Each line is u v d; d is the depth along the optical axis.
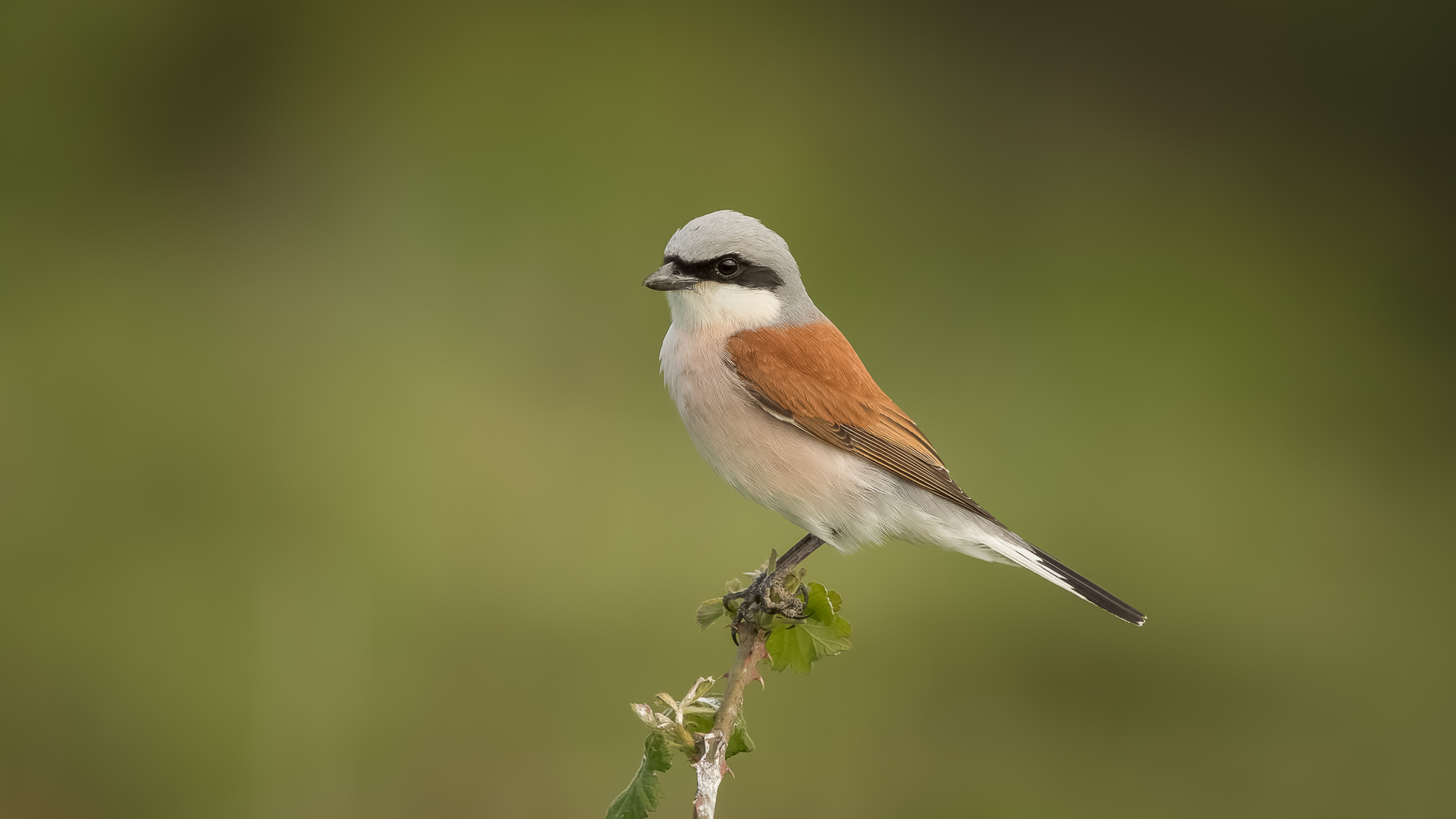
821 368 6.92
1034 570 6.76
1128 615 6.55
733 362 6.89
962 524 6.82
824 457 6.80
